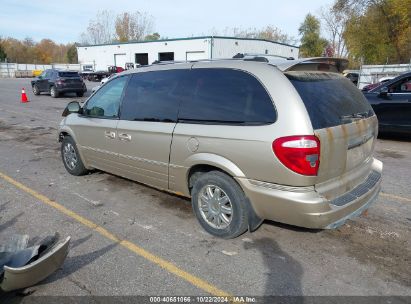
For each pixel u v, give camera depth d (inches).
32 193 194.2
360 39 1363.2
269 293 111.4
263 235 146.2
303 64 129.7
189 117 145.0
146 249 136.5
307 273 121.3
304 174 115.8
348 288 113.7
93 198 187.0
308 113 117.7
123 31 2866.6
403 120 335.9
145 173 168.1
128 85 176.4
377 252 134.6
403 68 770.2
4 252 113.4
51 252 105.5
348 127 130.1
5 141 336.2
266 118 122.4
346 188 132.0
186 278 118.7
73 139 211.8
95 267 124.8
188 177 150.5
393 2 1146.7
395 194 196.5
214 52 1440.7
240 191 133.4
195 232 149.7
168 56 1631.4
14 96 840.9
